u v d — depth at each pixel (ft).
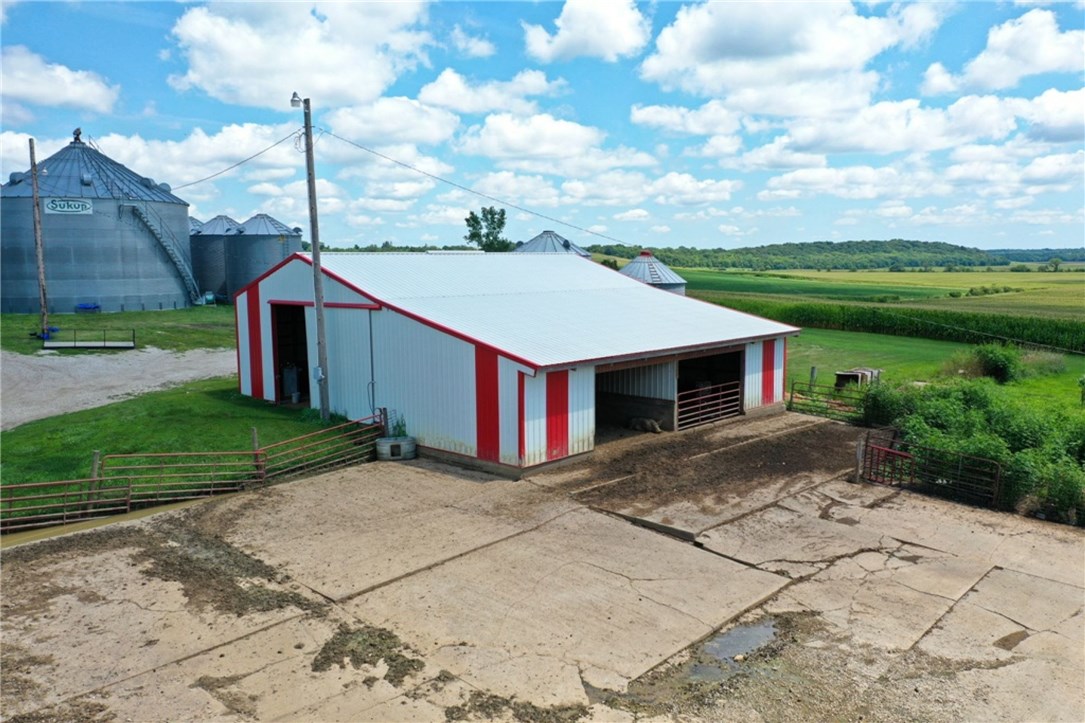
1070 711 30.35
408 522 51.37
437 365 67.15
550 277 99.86
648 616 37.99
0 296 153.69
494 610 38.52
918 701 31.04
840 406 91.20
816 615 38.47
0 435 73.31
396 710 29.96
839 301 253.65
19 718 29.19
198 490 58.39
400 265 89.15
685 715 29.99
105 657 33.88
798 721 29.68
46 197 153.17
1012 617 38.34
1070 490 52.29
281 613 38.19
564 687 31.73
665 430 78.48
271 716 29.53
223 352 127.24
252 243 192.85
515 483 59.93
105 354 119.85
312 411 80.84
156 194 173.27
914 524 51.42
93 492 55.26
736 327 88.17
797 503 55.42
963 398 78.02
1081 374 124.77
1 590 40.88
